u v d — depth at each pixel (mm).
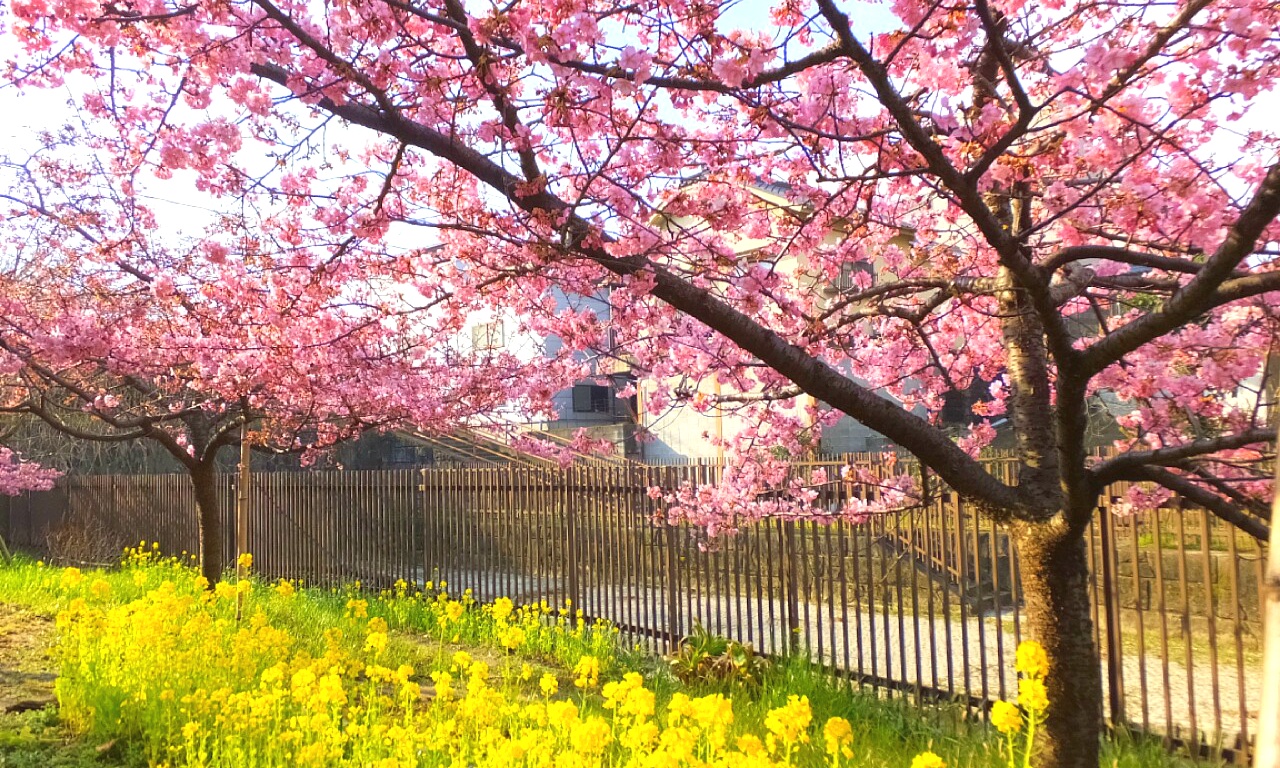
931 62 3344
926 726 5312
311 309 5602
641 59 2996
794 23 3459
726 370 5160
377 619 6051
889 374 6113
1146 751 4957
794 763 4145
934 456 3789
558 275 4457
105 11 3527
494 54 3242
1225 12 3004
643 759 3395
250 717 4191
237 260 5285
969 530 9375
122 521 14578
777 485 6434
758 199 4504
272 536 12250
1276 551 1042
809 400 6172
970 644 8320
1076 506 3414
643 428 6391
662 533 8086
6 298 6363
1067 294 3723
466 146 3842
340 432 7875
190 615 7234
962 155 3520
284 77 3740
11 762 4180
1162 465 3584
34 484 14938
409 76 3758
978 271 5254
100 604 9070
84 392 7164
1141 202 3686
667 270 3867
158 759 4273
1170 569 8359
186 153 3986
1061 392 3266
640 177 3996
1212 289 2768
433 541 10312
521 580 9391
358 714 4805
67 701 4902
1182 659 7629
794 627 6789
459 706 4332
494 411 7191
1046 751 3533
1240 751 4875
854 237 5258
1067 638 3533
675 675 6691
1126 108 3207
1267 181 2543
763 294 4113
